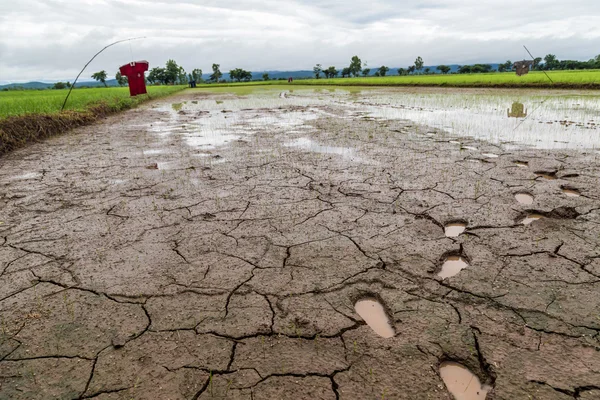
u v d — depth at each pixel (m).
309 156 5.52
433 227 2.99
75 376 1.61
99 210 3.53
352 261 2.51
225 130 8.37
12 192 4.10
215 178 4.50
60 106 10.72
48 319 1.98
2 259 2.62
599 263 2.37
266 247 2.73
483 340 1.77
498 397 1.48
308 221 3.17
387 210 3.36
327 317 1.96
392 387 1.53
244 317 1.98
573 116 8.96
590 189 3.71
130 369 1.65
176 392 1.53
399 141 6.44
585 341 1.74
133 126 9.49
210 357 1.71
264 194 3.88
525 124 7.90
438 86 23.84
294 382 1.56
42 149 6.49
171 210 3.49
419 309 2.01
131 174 4.77
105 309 2.06
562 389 1.50
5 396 1.51
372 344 1.77
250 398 1.49
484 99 14.10
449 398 1.47
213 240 2.86
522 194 3.70
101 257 2.63
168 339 1.83
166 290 2.22
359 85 30.50
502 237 2.77
